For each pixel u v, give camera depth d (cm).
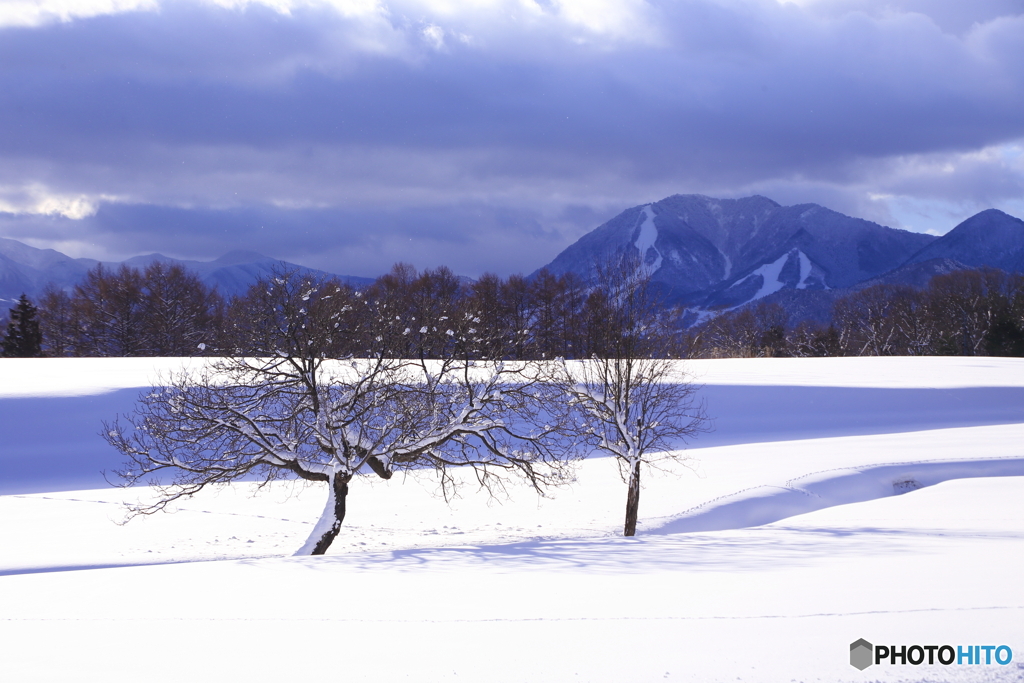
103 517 2444
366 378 1791
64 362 5669
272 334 1788
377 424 1927
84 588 1184
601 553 1425
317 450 1916
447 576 1193
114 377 4828
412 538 2092
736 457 3297
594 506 2523
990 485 2548
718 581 1070
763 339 11331
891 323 10825
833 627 788
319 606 992
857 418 4819
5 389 4447
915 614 827
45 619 980
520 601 979
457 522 2342
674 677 663
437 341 2011
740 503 2414
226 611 984
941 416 4862
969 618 807
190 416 1731
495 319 2306
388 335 1906
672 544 1543
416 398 1922
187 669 744
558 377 2119
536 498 2703
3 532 2228
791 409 4972
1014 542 1434
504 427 2000
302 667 737
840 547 1421
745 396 5191
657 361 2234
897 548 1374
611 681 662
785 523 2008
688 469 3062
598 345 2205
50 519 2412
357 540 2081
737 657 707
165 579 1231
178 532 2236
